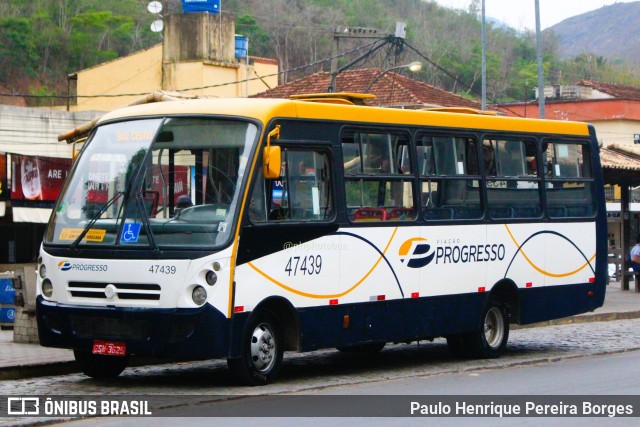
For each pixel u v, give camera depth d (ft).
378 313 44.29
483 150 50.29
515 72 236.84
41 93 208.03
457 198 48.65
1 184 84.58
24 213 86.28
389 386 41.04
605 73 287.48
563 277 54.60
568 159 55.57
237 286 37.96
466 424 32.42
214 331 37.24
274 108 39.86
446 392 39.29
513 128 52.03
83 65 217.36
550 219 53.83
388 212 44.93
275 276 39.52
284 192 40.27
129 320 37.99
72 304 39.27
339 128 42.86
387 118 45.19
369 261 43.80
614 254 118.32
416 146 46.65
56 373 44.09
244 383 39.58
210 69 134.31
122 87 143.13
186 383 41.29
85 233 39.37
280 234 39.70
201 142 39.50
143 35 228.02
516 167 52.24
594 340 61.57
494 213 50.60
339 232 42.39
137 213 38.75
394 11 241.35
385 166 45.09
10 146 93.61
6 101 202.18
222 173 38.93
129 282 38.06
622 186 100.07
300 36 216.95
